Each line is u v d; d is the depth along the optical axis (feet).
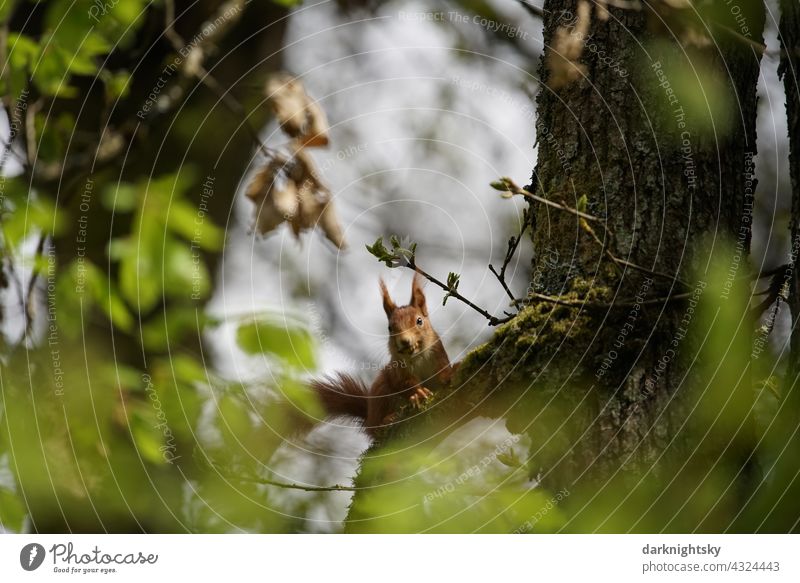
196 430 15.88
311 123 17.08
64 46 16.72
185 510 18.99
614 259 13.09
